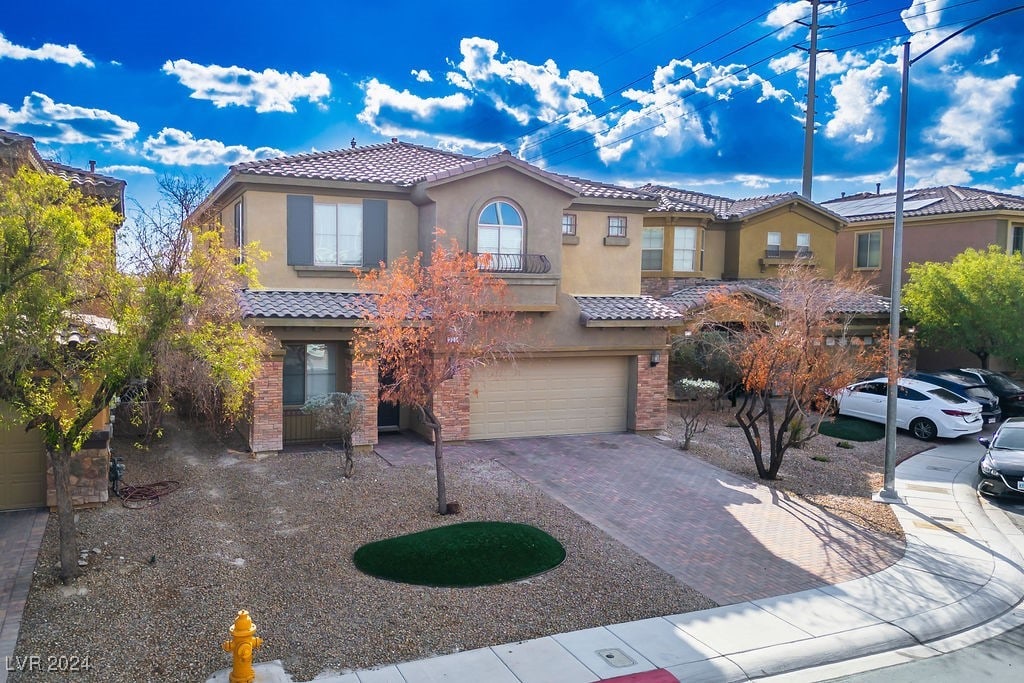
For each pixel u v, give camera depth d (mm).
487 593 10070
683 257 28156
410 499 13602
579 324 19438
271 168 17406
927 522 14156
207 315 10133
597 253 21219
